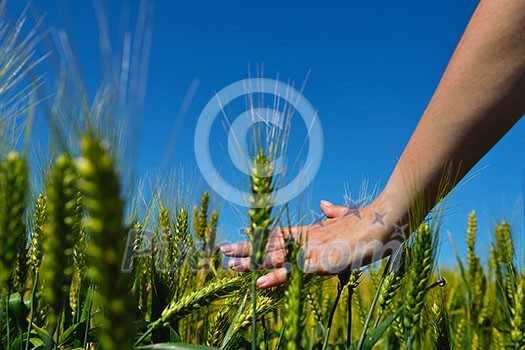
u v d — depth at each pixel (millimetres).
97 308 677
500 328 908
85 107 475
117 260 401
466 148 652
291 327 515
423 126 673
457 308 1048
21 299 647
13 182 478
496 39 630
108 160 398
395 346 826
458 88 650
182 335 776
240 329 638
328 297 854
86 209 596
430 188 661
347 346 662
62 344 627
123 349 407
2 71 571
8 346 582
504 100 635
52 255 457
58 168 458
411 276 587
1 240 472
